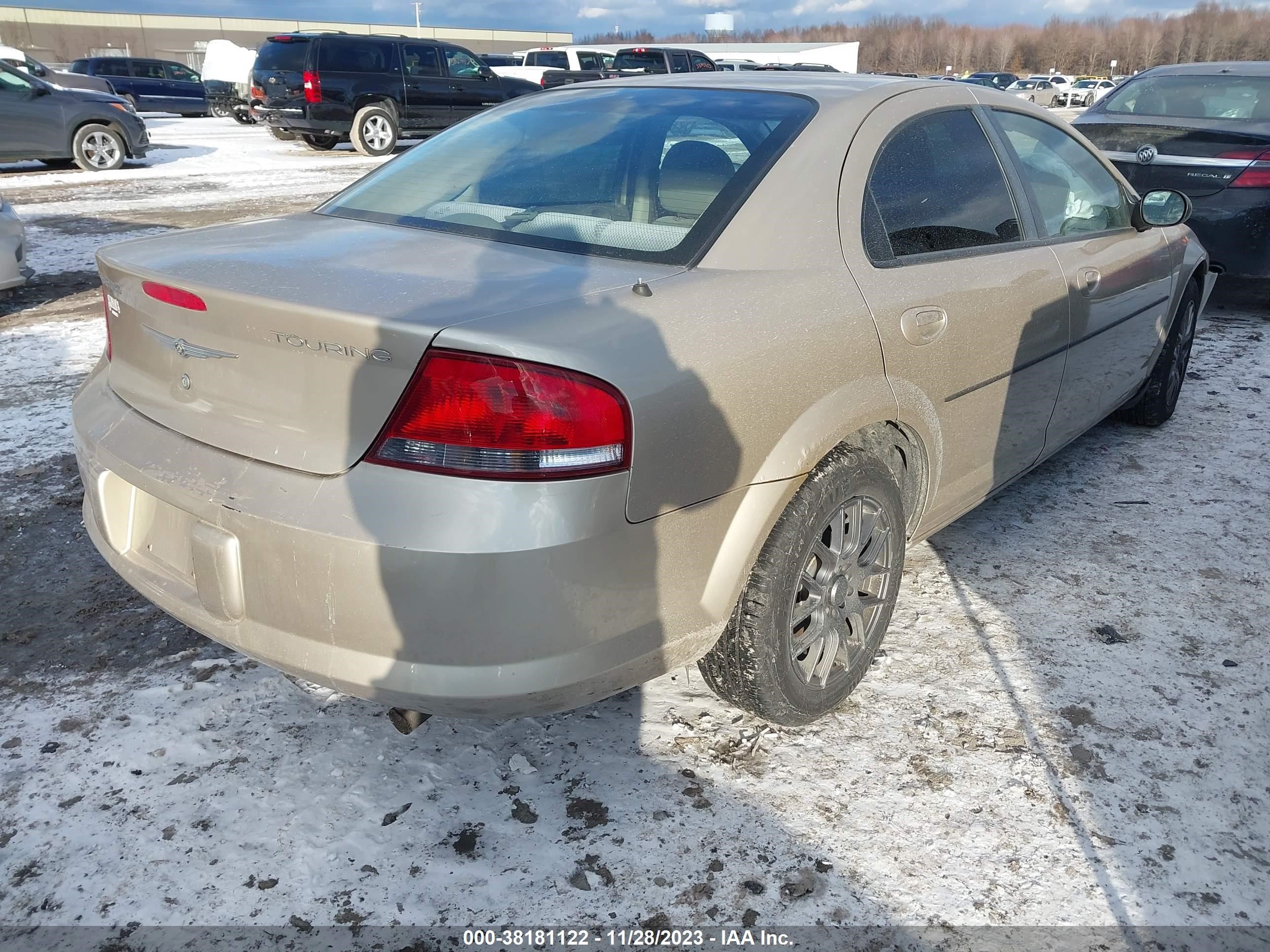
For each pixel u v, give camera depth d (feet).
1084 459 13.03
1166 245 12.40
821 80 8.76
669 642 6.07
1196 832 6.53
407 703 5.59
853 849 6.36
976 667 8.34
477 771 7.02
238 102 73.46
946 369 8.00
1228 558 10.31
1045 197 9.98
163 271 6.21
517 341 5.19
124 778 6.90
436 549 5.18
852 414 6.88
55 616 8.95
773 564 6.60
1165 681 8.14
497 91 55.16
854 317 6.97
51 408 14.38
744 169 7.23
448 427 5.20
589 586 5.49
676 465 5.73
